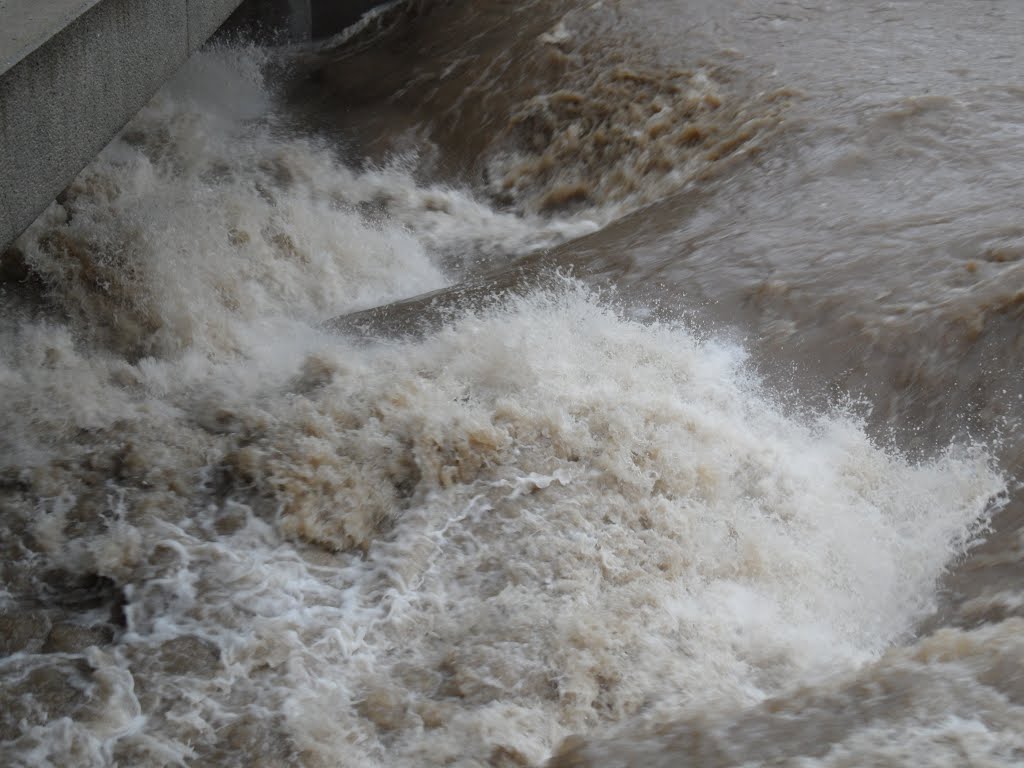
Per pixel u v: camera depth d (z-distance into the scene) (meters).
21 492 5.14
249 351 6.84
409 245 8.70
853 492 5.28
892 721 3.62
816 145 7.88
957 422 5.34
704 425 5.56
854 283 6.21
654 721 4.10
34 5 5.20
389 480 5.28
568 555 4.93
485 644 4.53
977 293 5.74
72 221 7.61
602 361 5.99
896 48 9.09
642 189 8.86
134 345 6.84
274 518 5.06
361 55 11.61
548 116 9.72
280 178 9.55
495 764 4.05
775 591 4.93
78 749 4.04
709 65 9.32
